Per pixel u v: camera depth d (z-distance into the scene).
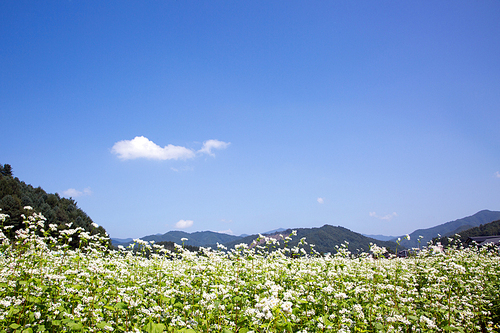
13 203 43.47
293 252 13.84
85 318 7.11
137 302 8.12
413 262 16.09
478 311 9.35
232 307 8.50
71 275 8.88
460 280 11.20
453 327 7.42
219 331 7.05
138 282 10.28
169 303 8.61
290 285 10.93
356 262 14.80
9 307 6.86
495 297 10.36
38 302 7.23
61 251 10.73
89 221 87.81
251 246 14.45
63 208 83.50
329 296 9.45
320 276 11.70
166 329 6.98
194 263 11.06
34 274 8.81
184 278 9.51
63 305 7.70
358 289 9.62
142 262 13.52
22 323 6.75
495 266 14.66
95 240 13.01
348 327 7.51
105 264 10.73
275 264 12.71
